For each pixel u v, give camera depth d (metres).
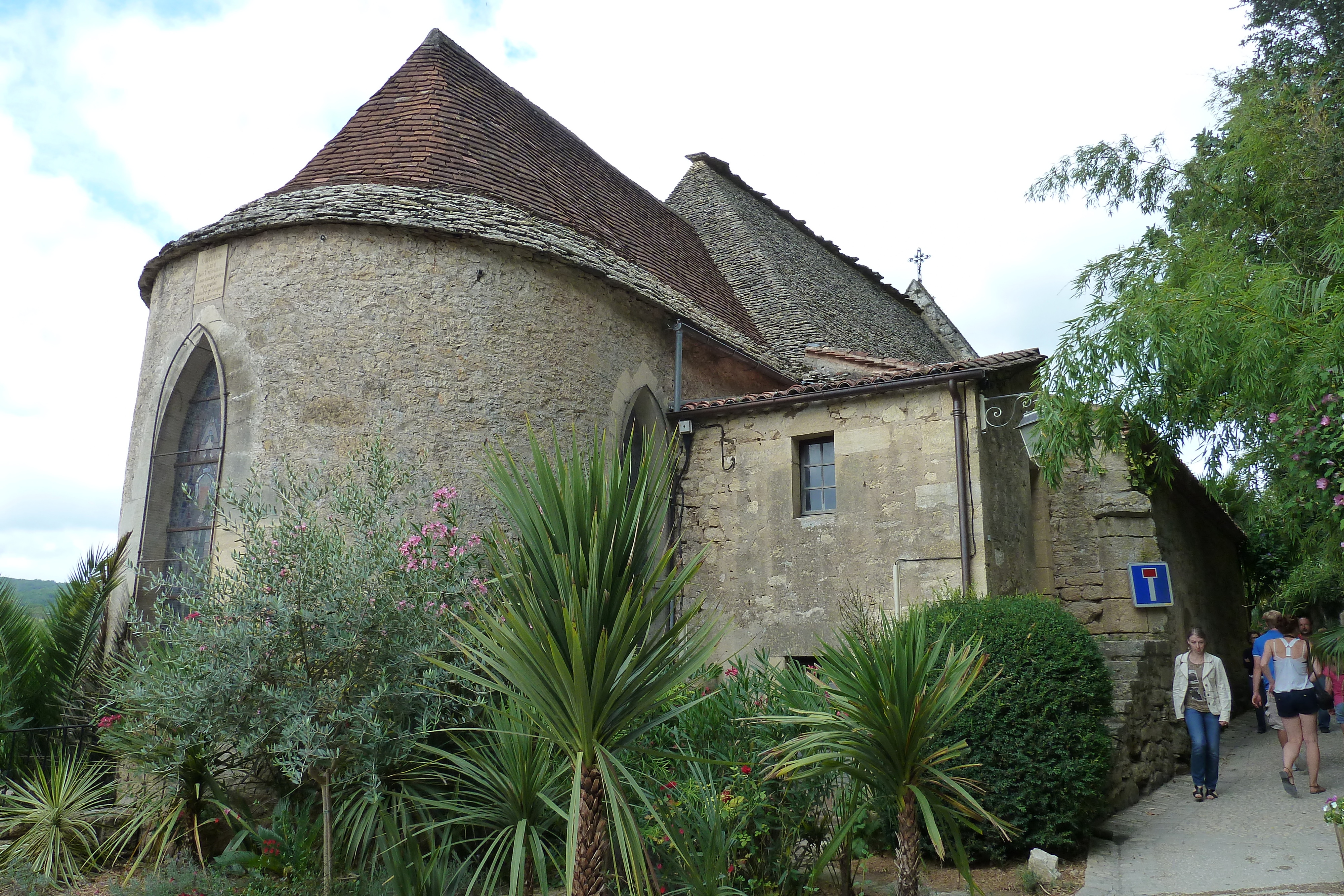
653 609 3.91
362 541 6.53
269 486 8.35
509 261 9.30
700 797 5.33
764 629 9.66
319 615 5.83
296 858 6.03
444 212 9.12
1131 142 10.41
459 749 6.32
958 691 4.80
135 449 9.38
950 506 8.87
